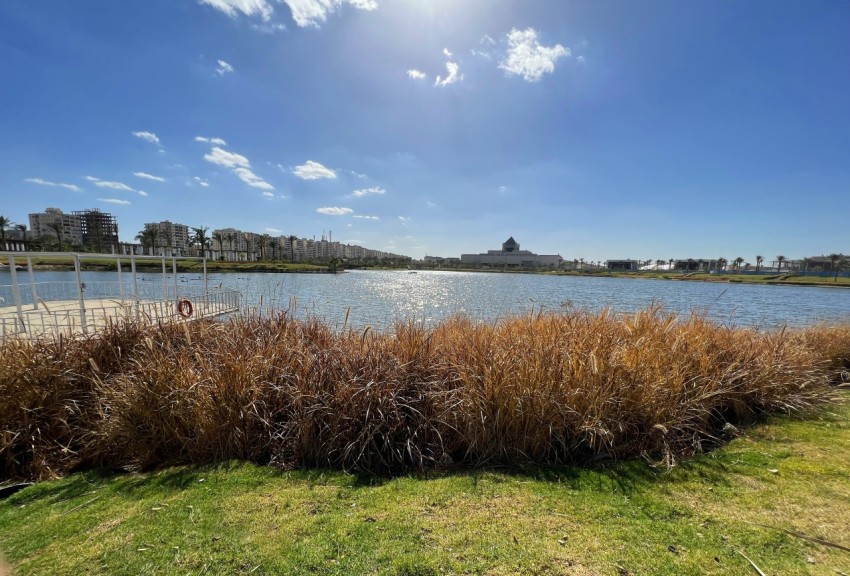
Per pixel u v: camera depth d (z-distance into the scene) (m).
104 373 3.73
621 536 2.06
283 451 3.16
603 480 2.73
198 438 3.13
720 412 3.88
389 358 3.59
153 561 1.91
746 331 5.66
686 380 3.80
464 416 3.22
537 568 1.81
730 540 2.01
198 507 2.40
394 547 1.98
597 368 3.26
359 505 2.42
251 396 3.30
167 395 3.18
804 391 4.48
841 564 1.83
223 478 2.81
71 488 2.73
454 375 3.58
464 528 2.14
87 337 4.08
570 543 2.00
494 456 3.14
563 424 3.12
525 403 3.13
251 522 2.23
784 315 19.75
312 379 3.36
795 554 1.90
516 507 2.37
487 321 5.66
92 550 2.00
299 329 4.46
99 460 3.19
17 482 2.95
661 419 3.27
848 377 5.75
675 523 2.18
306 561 1.88
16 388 3.24
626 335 4.46
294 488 2.66
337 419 3.11
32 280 7.52
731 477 2.71
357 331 4.36
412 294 29.47
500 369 3.30
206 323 4.72
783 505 2.34
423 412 3.30
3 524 2.27
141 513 2.35
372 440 3.09
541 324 4.67
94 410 3.37
